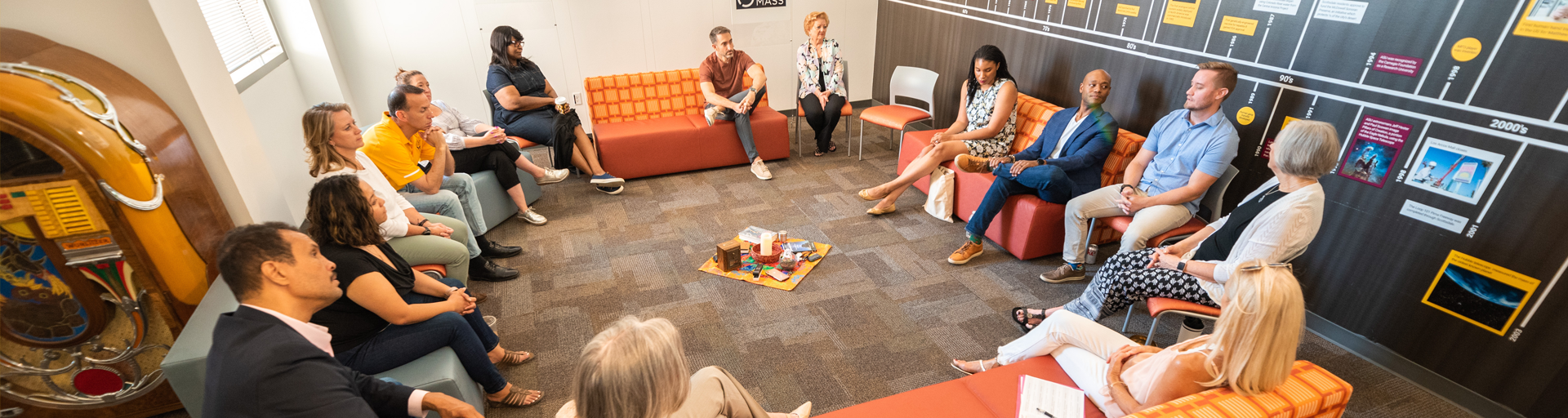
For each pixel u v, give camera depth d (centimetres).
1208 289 206
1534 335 192
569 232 356
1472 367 209
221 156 234
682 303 280
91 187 174
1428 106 207
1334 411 137
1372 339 238
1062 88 371
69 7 191
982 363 220
